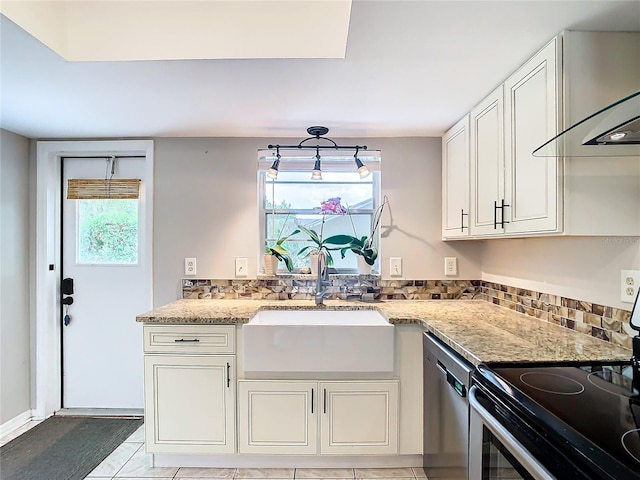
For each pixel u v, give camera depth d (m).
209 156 2.62
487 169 1.86
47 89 1.79
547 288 1.88
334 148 2.52
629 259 1.40
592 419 0.90
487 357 1.34
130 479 1.99
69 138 2.63
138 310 2.78
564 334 1.65
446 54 1.46
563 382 1.13
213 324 2.03
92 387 2.79
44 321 2.66
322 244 2.58
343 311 2.41
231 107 2.04
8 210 2.47
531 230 1.47
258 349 2.01
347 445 2.02
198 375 2.04
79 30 1.53
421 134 2.55
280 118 2.21
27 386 2.63
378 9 1.17
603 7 1.17
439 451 1.72
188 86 1.76
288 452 2.03
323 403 2.01
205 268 2.62
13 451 2.24
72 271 2.78
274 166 2.43
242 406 2.02
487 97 1.85
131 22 1.53
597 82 1.32
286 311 2.40
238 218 2.62
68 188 2.76
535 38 1.35
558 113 1.32
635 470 0.69
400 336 2.03
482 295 2.59
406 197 2.62
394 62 1.53
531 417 0.96
